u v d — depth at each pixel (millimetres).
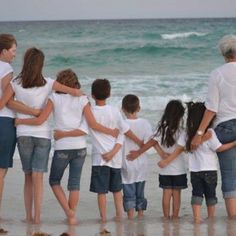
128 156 7797
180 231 6824
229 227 6984
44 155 7105
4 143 7074
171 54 36281
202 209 8516
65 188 9977
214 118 7297
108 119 7375
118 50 36938
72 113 7125
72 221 7277
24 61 7055
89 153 13391
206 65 31984
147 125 7840
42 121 7023
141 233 6723
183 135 7410
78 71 31156
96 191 7484
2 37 7145
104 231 6707
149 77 26703
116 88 23078
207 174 7301
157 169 11750
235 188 7363
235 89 7102
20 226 7117
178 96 21016
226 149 7250
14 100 7074
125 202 7844
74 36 53312
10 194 9586
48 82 7125
